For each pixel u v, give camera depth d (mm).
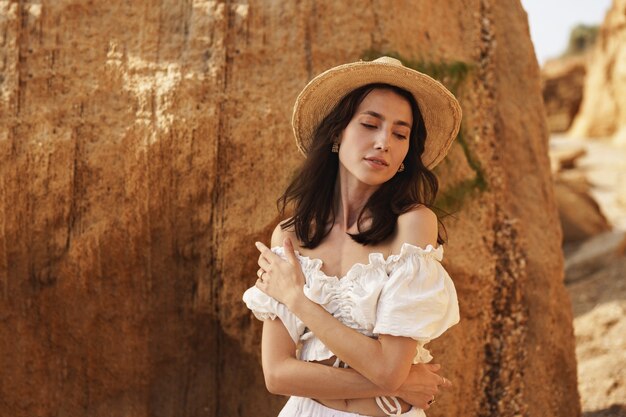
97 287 3545
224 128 3561
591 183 16781
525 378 4195
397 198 2498
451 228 3947
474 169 4105
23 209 3414
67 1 3531
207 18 3615
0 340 3500
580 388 5910
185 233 3600
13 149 3393
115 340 3627
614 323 7141
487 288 4055
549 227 4461
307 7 3742
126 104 3492
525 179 4410
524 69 4562
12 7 3494
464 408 3975
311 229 2594
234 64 3611
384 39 3854
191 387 3791
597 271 8906
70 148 3432
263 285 2508
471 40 4320
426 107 2678
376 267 2367
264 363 2492
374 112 2486
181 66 3545
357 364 2312
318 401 2490
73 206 3459
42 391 3578
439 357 3871
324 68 3723
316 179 2604
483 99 4289
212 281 3689
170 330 3709
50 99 3455
